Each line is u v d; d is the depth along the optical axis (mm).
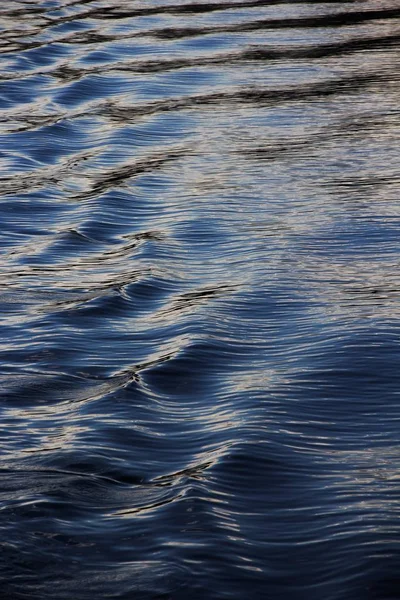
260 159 23844
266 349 14414
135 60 34094
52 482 11125
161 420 12531
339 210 20188
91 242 19188
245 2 44000
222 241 18875
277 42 36250
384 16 40750
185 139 25766
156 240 18969
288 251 18156
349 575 9625
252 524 10383
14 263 18078
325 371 13664
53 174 23484
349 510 10578
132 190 21969
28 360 14203
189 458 11648
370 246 18281
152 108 28609
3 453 11742
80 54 35031
